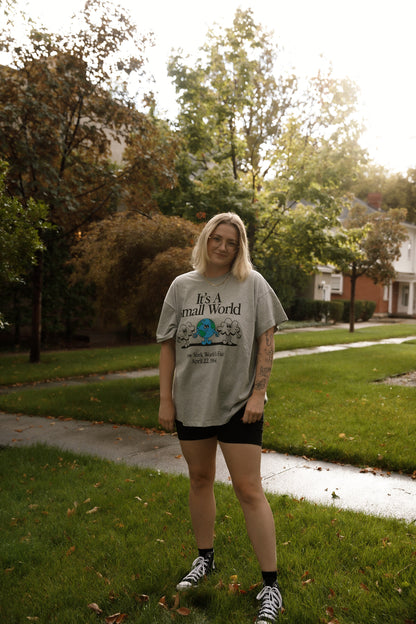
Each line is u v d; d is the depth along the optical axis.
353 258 13.63
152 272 7.39
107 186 11.00
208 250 2.56
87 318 15.96
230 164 12.73
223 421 2.47
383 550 2.95
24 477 4.46
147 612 2.46
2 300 13.91
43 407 7.16
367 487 4.19
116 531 3.37
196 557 2.95
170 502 3.77
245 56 11.72
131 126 10.67
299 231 11.90
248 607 2.49
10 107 9.41
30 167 10.00
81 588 2.68
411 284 36.66
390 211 20.56
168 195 12.02
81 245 9.01
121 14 10.11
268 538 2.46
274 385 8.54
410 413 6.49
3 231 4.98
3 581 2.82
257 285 2.55
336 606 2.44
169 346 2.68
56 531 3.38
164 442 5.64
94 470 4.60
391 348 14.76
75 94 10.63
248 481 2.48
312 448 5.08
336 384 8.66
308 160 11.66
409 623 2.30
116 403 7.38
